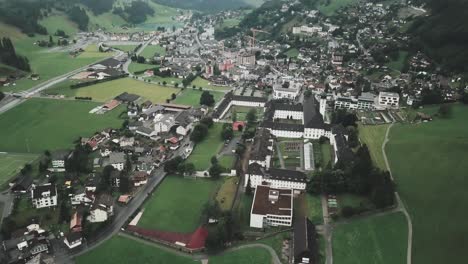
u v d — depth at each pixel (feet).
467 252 645.92
